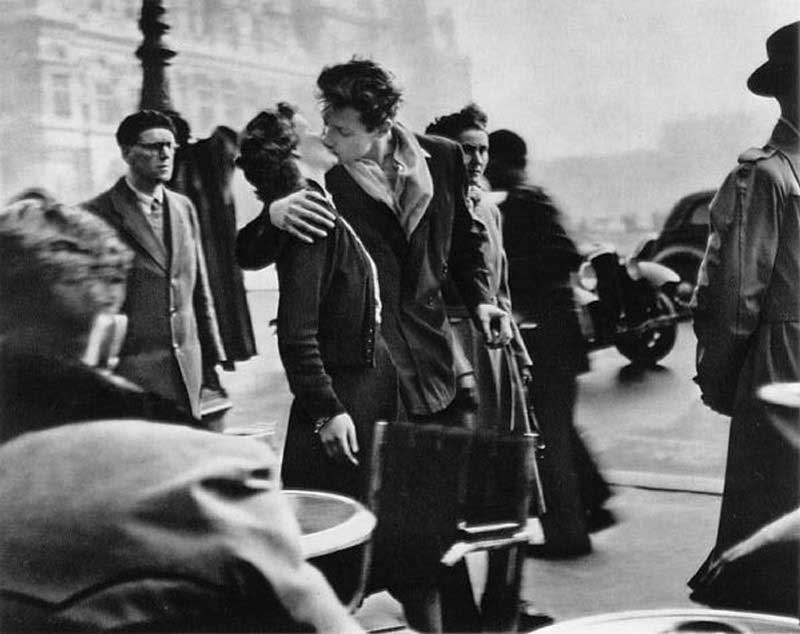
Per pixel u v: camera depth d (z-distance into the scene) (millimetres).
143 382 3361
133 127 3422
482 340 3504
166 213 3396
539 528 3490
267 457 1800
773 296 3529
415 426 3449
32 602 1730
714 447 3533
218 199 3414
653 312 3531
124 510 1718
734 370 3541
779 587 3527
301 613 1779
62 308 1962
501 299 3514
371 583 3250
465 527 3369
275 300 3404
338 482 3408
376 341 3432
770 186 3525
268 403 3408
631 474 3529
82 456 1745
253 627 1779
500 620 3395
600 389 3520
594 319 3527
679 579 3521
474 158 3502
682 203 3533
